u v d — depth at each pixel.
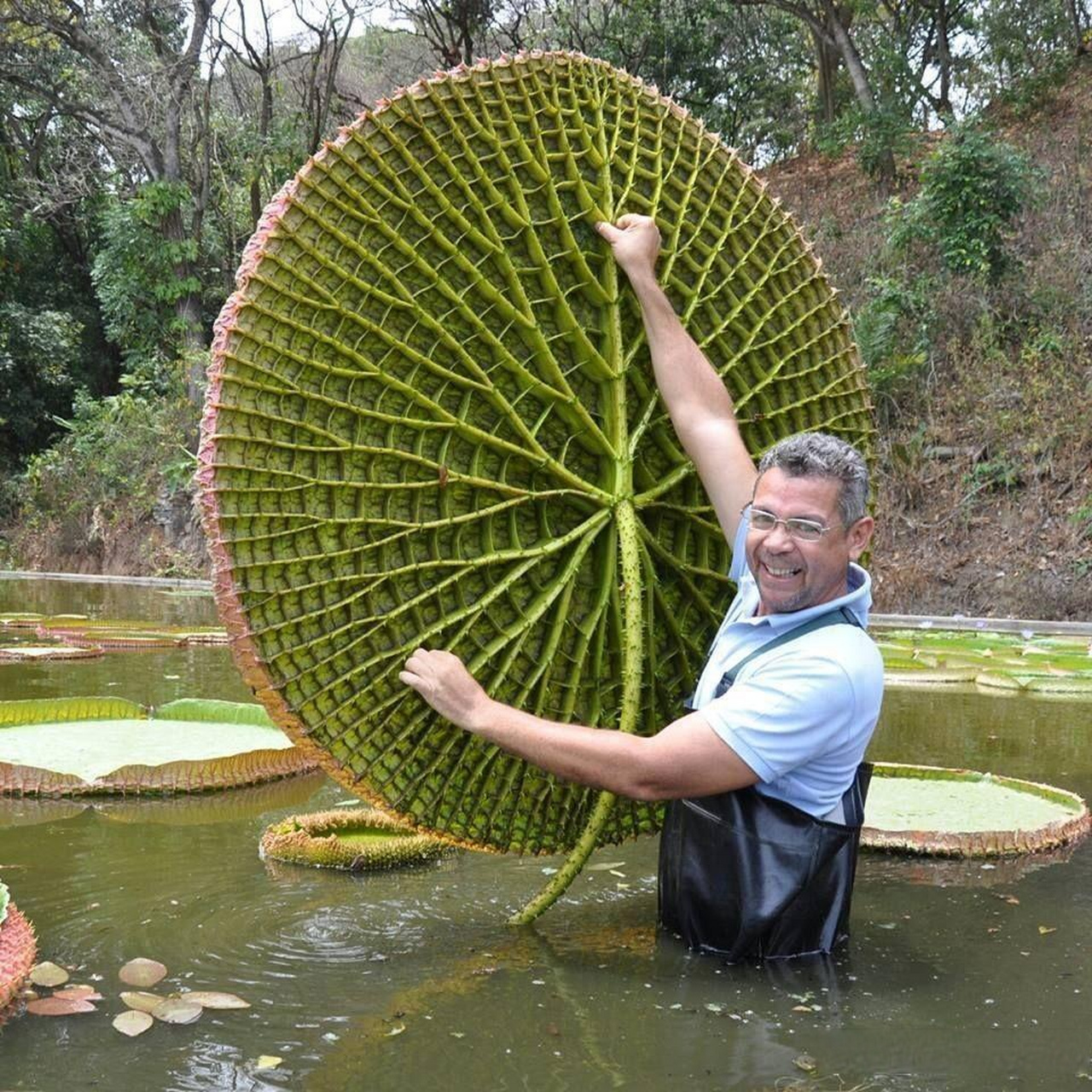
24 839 3.49
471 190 2.79
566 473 2.86
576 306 2.96
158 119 24.09
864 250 18.03
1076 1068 1.98
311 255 2.57
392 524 2.64
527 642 2.84
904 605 13.50
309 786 4.36
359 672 2.60
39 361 24.36
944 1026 2.17
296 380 2.56
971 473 14.45
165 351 24.30
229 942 2.58
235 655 2.52
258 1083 1.85
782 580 2.55
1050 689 7.29
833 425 3.28
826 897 2.59
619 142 3.10
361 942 2.62
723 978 2.43
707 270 3.11
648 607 2.98
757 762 2.49
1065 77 22.41
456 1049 2.01
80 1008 2.15
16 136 27.14
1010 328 15.91
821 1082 1.90
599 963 2.50
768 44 25.02
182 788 4.23
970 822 3.72
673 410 2.91
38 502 21.98
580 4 24.03
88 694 6.33
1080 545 13.34
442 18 26.52
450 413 2.75
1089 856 3.55
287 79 29.56
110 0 24.31
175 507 20.30
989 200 16.34
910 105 22.19
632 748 2.49
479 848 2.80
